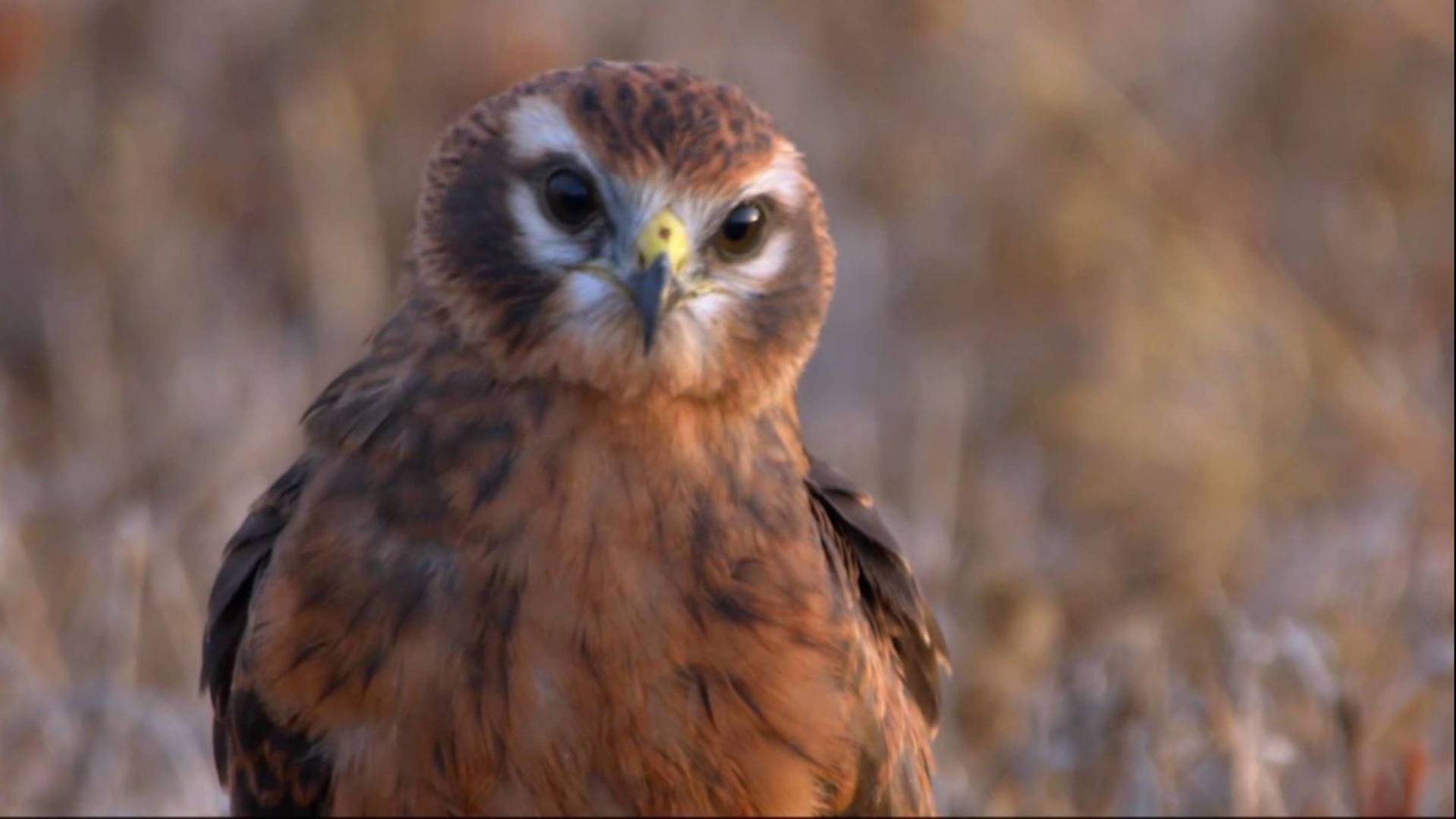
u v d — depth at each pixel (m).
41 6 16.42
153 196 15.95
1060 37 16.67
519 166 8.01
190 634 11.86
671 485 7.74
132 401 14.66
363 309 15.34
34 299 15.47
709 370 7.82
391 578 7.62
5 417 14.35
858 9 17.06
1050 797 10.84
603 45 16.80
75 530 13.25
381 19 16.45
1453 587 12.24
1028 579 12.65
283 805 7.86
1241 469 13.80
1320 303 15.75
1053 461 14.36
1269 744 10.55
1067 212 15.73
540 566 7.58
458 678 7.55
